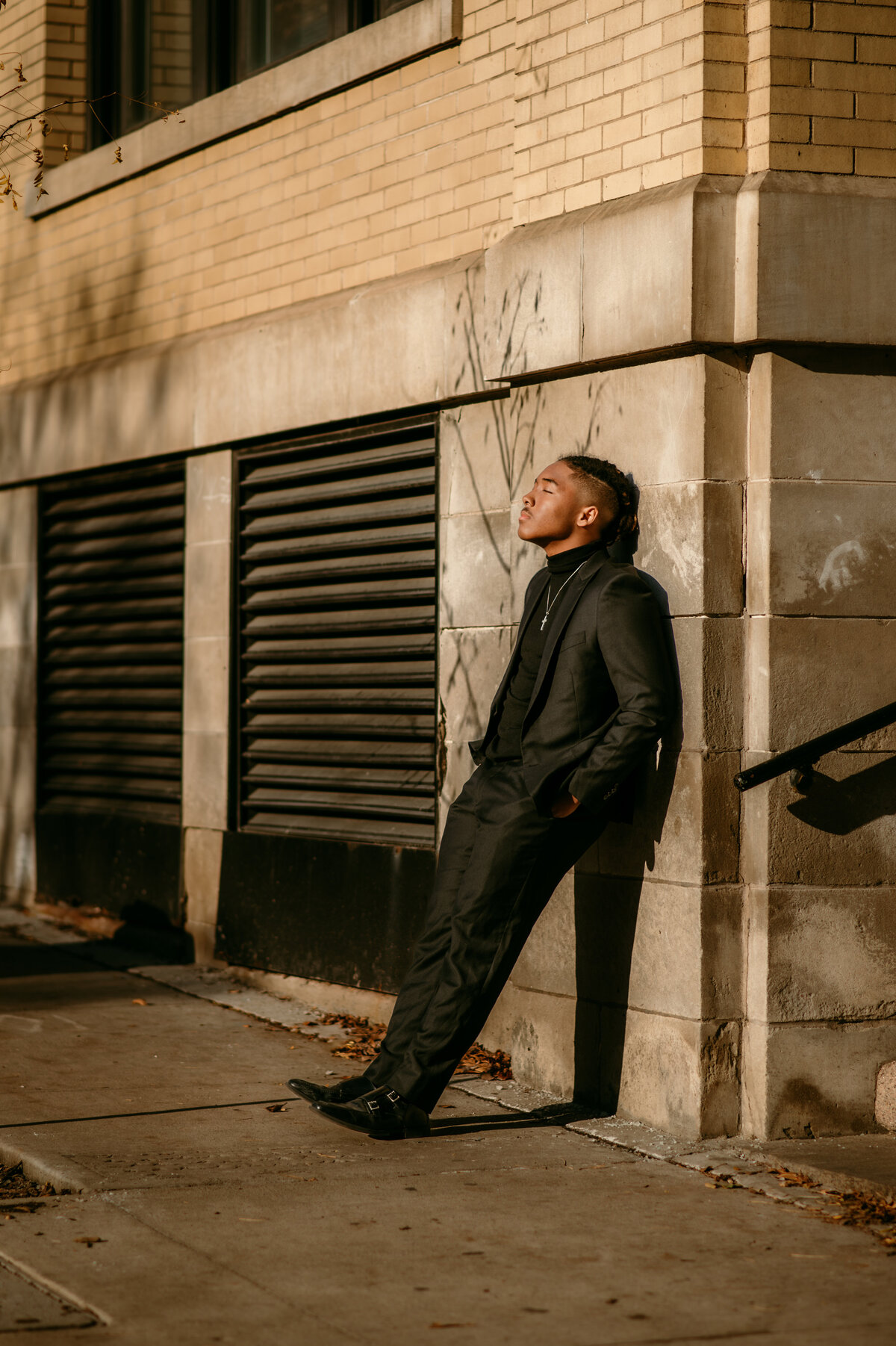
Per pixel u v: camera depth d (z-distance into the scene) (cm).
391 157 679
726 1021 504
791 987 500
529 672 528
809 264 494
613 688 509
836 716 504
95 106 930
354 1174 470
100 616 878
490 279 589
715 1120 503
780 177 499
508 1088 575
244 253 775
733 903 505
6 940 861
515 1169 477
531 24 584
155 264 844
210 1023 675
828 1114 503
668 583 514
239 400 754
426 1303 370
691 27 510
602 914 542
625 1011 531
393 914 664
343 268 709
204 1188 454
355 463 694
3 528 972
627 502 525
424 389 641
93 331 898
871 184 507
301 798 728
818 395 503
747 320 493
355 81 694
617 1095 535
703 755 501
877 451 509
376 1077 526
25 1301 372
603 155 549
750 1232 421
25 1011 691
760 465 502
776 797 499
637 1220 430
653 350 511
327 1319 360
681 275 497
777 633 499
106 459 859
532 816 501
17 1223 423
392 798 676
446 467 641
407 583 671
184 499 812
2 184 967
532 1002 576
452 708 634
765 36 503
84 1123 520
